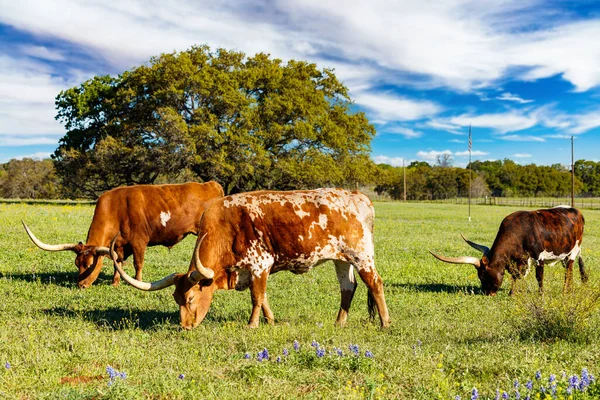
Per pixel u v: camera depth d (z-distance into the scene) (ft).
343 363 15.98
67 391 13.75
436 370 15.31
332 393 13.83
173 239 35.09
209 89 121.29
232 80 122.01
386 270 38.81
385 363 16.52
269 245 22.33
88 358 17.03
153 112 128.06
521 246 29.94
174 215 34.45
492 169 403.95
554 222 30.12
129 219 33.12
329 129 131.54
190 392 13.80
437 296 30.19
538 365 15.83
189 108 129.18
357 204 22.84
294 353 16.92
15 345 18.06
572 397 12.67
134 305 26.73
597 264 41.63
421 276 36.99
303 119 131.85
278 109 124.36
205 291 21.99
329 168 130.00
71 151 132.87
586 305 20.65
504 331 20.98
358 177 142.00
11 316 23.39
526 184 343.87
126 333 20.68
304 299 28.86
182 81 119.75
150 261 39.99
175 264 38.88
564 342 18.70
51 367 15.92
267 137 126.31
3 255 39.75
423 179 327.06
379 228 76.43
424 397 13.56
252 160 122.83
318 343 18.40
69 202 149.89
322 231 22.25
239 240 22.36
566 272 31.04
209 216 22.67
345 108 147.74
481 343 18.95
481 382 14.88
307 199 22.61
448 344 18.74
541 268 30.58
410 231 71.97
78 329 21.21
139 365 16.52
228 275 22.97
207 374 15.48
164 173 133.90
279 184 143.33
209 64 130.72
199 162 116.98
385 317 22.56
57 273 34.40
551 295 21.75
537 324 20.27
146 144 130.11
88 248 30.60
